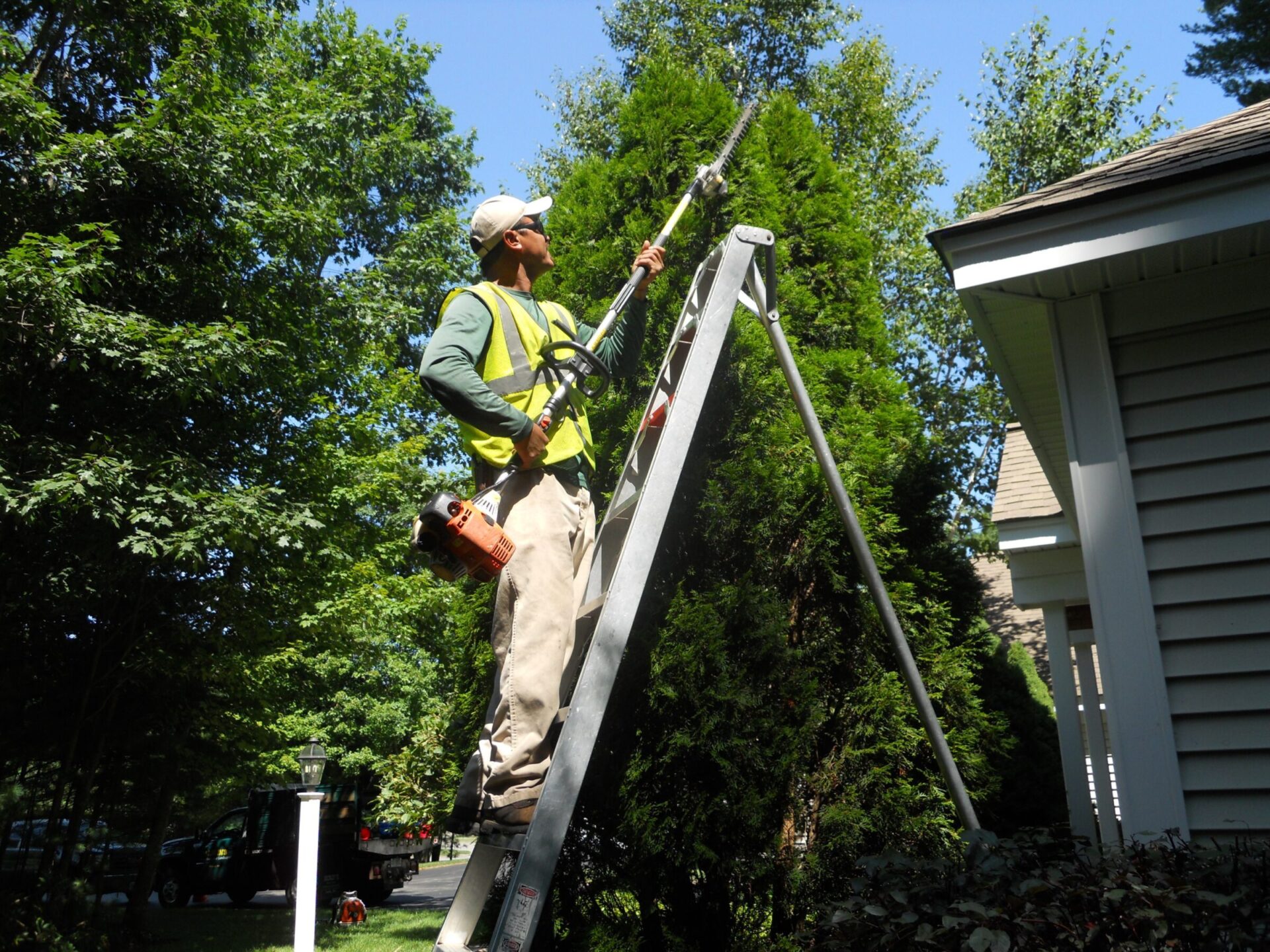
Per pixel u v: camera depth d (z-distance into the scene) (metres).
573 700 2.09
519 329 2.47
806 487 3.26
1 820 7.87
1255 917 2.00
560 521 2.38
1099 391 3.42
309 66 15.82
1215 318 3.32
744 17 16.53
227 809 13.20
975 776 3.24
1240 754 3.01
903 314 18.52
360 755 16.59
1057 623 8.01
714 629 2.93
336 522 9.79
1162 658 3.15
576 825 3.20
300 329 8.97
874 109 16.75
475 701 3.76
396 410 12.48
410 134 15.74
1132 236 3.14
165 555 6.92
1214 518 3.19
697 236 3.79
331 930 10.27
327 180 10.36
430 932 9.99
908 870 2.39
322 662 12.77
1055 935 2.01
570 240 4.01
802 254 3.92
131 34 8.23
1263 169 2.96
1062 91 17.08
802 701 2.96
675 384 2.96
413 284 15.29
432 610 10.98
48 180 7.20
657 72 4.15
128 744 9.09
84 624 8.28
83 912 8.20
